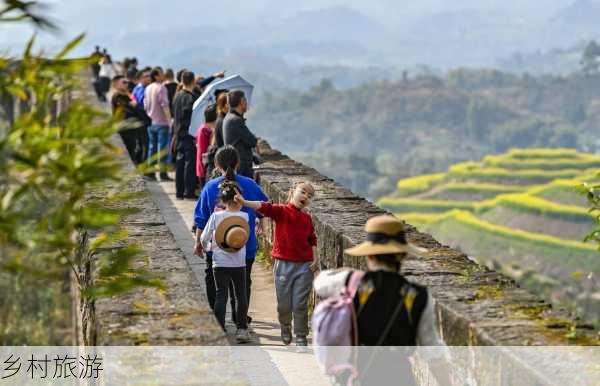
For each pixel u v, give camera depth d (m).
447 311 13.18
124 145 39.72
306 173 31.59
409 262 16.45
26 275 9.02
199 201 20.62
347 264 19.88
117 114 8.41
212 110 32.28
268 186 29.89
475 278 15.12
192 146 37.56
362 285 10.62
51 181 8.23
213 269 19.83
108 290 9.13
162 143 40.44
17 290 31.58
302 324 19.73
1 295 31.55
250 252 20.89
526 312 12.96
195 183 37.97
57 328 32.12
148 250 17.95
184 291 14.79
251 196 20.56
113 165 8.42
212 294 21.58
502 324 12.34
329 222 21.70
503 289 14.36
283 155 35.84
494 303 13.47
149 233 19.70
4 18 7.69
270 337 21.14
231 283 21.31
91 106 8.62
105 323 13.08
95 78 66.12
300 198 19.47
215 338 12.51
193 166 37.66
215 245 19.66
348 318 10.53
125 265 9.48
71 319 32.47
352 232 20.45
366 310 10.52
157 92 40.22
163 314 13.53
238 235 19.48
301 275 19.59
